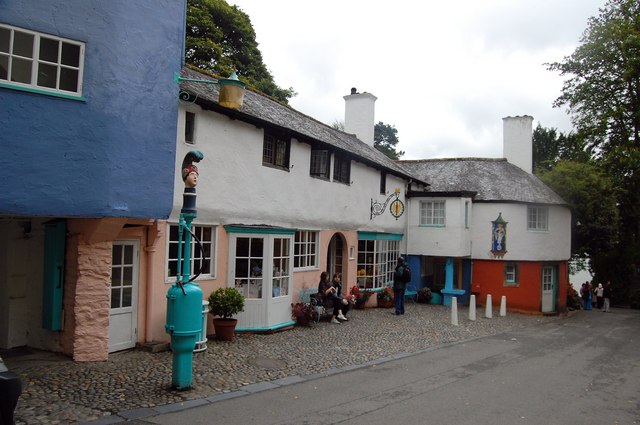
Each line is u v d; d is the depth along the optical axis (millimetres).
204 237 10859
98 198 7559
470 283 21844
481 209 21703
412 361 9883
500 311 19234
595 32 24297
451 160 25531
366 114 23438
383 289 18672
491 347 12055
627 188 26656
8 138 6730
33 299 8664
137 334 9258
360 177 17703
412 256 21641
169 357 8672
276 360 9188
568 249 22844
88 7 7449
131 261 9203
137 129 8086
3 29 6770
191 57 24047
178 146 9883
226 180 11156
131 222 8797
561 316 21391
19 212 6828
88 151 7441
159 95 8438
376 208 18875
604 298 25297
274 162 13070
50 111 7082
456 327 14891
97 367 7773
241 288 11547
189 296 6812
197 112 10367
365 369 9023
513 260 21125
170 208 8656
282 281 12570
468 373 9070
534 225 21781
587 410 7074
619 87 24391
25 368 7492
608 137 25016
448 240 20797
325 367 8961
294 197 13688
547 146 38344
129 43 7938
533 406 7137
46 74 7156
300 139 13789
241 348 9930
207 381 7473
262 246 11844
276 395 7066
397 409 6688
